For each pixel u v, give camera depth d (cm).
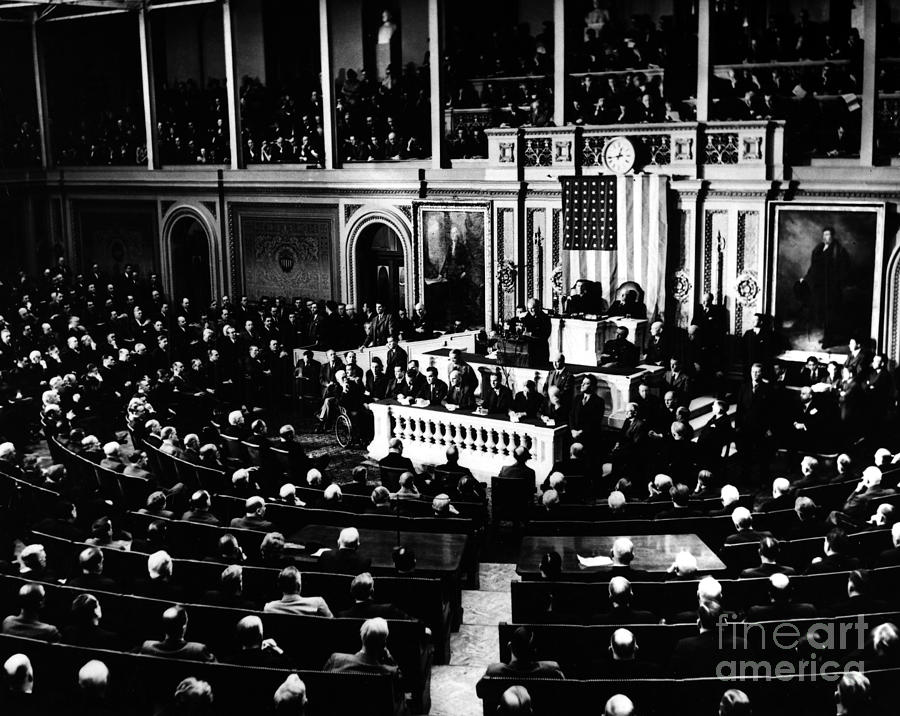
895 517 1323
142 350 2680
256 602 1188
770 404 1984
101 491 1703
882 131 2445
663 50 2800
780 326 2489
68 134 4041
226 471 1755
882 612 984
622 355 2373
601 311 2688
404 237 3105
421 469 1753
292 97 3519
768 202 2445
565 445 1977
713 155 2523
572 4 3109
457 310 3028
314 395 2756
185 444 1811
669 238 2588
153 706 919
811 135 2461
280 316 3044
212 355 2628
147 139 3684
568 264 2745
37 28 3922
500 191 2861
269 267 3456
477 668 1205
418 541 1331
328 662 928
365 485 1639
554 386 2028
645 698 872
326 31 3188
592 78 2927
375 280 3303
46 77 4012
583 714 881
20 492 1619
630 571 1188
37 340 3059
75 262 3981
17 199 3931
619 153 2620
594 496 1769
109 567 1262
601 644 1000
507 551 1639
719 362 2519
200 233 3703
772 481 2012
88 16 3794
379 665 917
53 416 2050
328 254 3300
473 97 3139
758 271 2489
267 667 914
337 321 2939
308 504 1609
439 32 2961
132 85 4122
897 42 2458
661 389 2142
